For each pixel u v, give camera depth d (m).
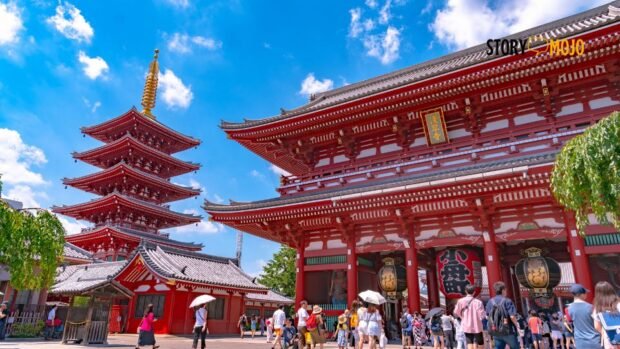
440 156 21.61
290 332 16.66
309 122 24.92
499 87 20.39
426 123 22.75
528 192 17.89
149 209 55.19
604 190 9.50
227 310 31.91
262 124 26.14
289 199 22.59
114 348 18.16
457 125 22.88
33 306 26.06
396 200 19.80
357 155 25.77
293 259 58.28
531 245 22.86
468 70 19.67
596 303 7.03
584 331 7.10
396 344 20.59
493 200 18.67
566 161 10.52
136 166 57.97
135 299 29.25
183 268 28.69
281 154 30.16
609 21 16.06
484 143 21.58
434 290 26.86
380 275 21.58
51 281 16.44
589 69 18.81
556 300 26.61
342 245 23.31
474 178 17.33
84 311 20.20
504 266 23.70
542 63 18.52
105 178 55.53
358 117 23.89
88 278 32.94
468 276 19.16
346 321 16.83
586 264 16.64
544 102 20.28
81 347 18.20
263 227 24.89
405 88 21.45
